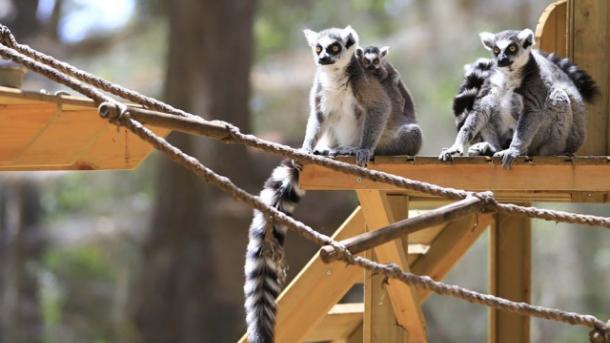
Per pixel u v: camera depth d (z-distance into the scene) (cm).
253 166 2167
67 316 2525
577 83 746
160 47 3019
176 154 485
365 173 529
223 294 2042
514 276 833
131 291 2162
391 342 675
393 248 641
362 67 753
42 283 2542
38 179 2502
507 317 835
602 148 746
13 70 555
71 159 560
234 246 2044
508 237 834
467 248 829
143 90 2792
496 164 620
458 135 741
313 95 756
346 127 760
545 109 720
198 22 2188
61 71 576
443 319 2302
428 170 621
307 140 751
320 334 775
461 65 2652
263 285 621
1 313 2445
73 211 2772
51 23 2603
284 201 661
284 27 2984
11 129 536
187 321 2028
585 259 2253
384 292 671
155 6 2789
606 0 749
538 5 2595
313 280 693
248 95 2211
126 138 574
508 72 728
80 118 549
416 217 510
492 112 745
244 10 2197
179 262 2061
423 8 2870
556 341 2167
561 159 621
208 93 2183
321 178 620
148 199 2711
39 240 2527
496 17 2694
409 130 771
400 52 2770
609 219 529
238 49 2186
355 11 2995
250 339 607
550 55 764
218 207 2070
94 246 2620
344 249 483
